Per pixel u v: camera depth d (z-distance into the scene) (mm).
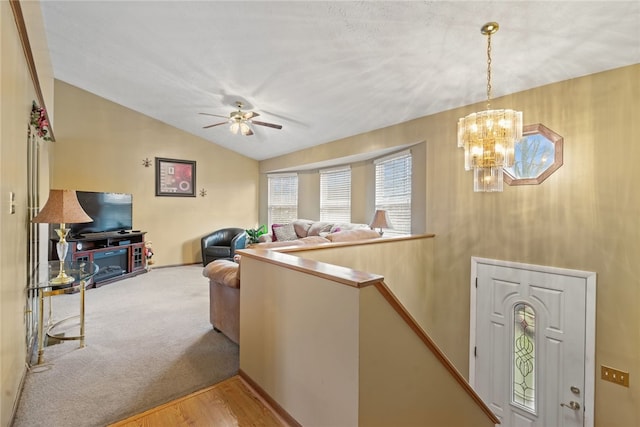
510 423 3184
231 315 2768
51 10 3156
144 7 2893
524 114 3057
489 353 3336
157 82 4512
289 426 1784
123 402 1983
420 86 3309
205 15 2836
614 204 2521
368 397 1403
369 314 1399
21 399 1989
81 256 4578
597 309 2615
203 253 6219
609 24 2107
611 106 2525
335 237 3250
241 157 7293
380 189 5152
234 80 3953
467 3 2139
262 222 7461
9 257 1739
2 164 1563
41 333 2459
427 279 3777
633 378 2447
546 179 2902
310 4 2441
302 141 5750
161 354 2635
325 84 3648
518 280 3100
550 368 2902
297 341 1744
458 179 3592
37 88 2771
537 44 2430
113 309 3758
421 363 1654
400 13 2342
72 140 5148
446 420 1819
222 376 2312
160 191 6121
